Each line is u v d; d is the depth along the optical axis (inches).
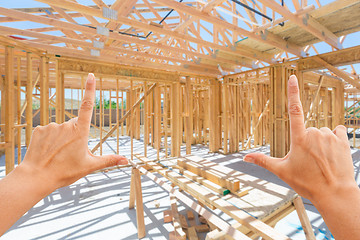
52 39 138.6
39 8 152.4
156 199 137.3
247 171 201.2
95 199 138.0
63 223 107.9
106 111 786.2
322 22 155.0
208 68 263.4
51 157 16.5
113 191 152.9
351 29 166.7
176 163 108.9
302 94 211.2
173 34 143.3
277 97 225.1
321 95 408.5
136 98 478.0
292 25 156.8
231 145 297.1
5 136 140.6
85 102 18.6
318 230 98.3
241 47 193.8
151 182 170.7
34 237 95.9
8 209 13.4
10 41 139.6
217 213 117.5
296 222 106.4
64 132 17.8
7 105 140.3
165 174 96.7
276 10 118.5
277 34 174.2
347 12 140.2
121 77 213.8
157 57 193.0
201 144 375.9
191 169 92.6
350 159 16.6
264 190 69.4
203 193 69.2
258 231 45.7
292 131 18.0
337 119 336.8
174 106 257.9
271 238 42.1
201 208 56.0
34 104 704.4
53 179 16.0
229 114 300.0
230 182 68.4
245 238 41.6
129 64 210.7
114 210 122.0
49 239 94.3
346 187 15.2
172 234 93.1
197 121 386.3
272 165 18.7
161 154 284.2
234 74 274.1
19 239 94.3
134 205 125.9
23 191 14.4
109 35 138.0
